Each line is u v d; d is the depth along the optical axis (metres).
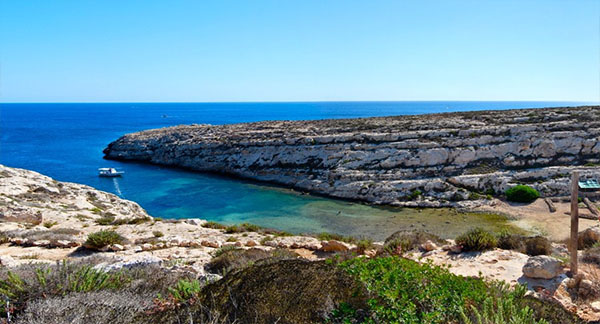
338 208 36.41
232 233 24.25
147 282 9.16
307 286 6.98
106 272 9.46
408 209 35.28
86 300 7.02
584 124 43.19
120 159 70.50
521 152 40.78
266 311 6.42
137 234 21.42
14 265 11.54
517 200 34.38
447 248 15.73
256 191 44.50
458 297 6.65
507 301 6.80
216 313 6.29
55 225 23.11
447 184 38.00
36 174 36.47
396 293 6.24
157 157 66.62
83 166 63.72
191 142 64.38
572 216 11.25
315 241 20.30
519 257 13.73
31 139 106.38
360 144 47.22
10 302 7.20
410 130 49.28
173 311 6.95
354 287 6.91
